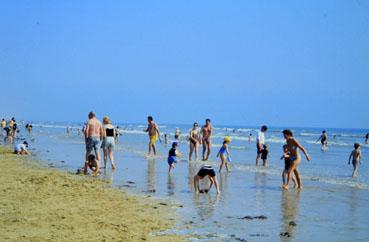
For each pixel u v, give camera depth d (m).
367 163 26.75
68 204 10.48
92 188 13.02
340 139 74.69
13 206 10.01
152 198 12.12
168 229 8.69
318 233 8.72
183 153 30.94
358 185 15.77
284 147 14.88
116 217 9.43
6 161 21.16
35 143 39.81
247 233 8.59
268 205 11.58
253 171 19.73
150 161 23.03
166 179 16.08
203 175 13.14
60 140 46.12
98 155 16.80
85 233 8.00
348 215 10.46
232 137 72.94
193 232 8.54
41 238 7.55
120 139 55.44
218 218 9.84
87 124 16.72
